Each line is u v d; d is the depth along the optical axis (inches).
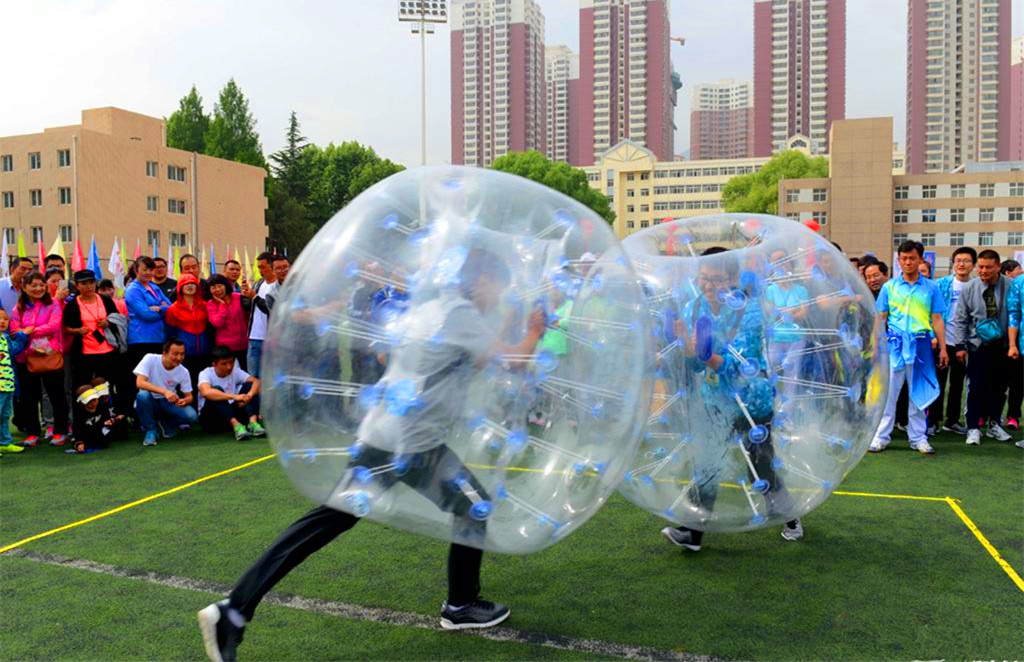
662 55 4734.3
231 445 257.0
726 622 117.3
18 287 280.2
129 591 131.2
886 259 2151.8
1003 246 2240.4
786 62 4931.1
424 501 95.2
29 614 122.0
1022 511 173.3
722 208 2516.0
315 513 101.6
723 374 124.0
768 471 125.9
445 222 97.7
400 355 92.2
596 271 101.3
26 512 179.5
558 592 129.5
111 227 1453.0
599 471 100.9
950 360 271.7
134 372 264.8
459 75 4776.1
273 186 2050.9
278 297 100.4
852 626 115.5
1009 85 4429.1
